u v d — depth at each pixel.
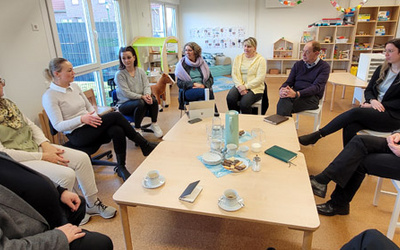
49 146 1.82
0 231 0.85
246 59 3.33
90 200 1.84
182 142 1.86
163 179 1.40
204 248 1.58
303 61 2.93
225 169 1.49
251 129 2.07
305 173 1.44
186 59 3.34
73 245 1.06
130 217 1.85
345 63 6.79
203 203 1.22
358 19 6.16
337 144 2.95
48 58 2.90
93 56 3.94
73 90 2.23
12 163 1.16
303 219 1.11
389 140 1.63
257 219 1.11
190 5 7.32
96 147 2.24
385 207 1.92
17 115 1.76
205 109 2.35
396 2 6.10
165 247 1.59
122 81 2.95
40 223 1.06
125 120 2.28
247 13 7.05
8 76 2.45
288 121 2.25
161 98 4.16
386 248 0.89
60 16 3.22
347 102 4.57
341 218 1.82
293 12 6.80
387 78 2.25
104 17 4.24
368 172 1.65
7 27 2.41
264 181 1.38
